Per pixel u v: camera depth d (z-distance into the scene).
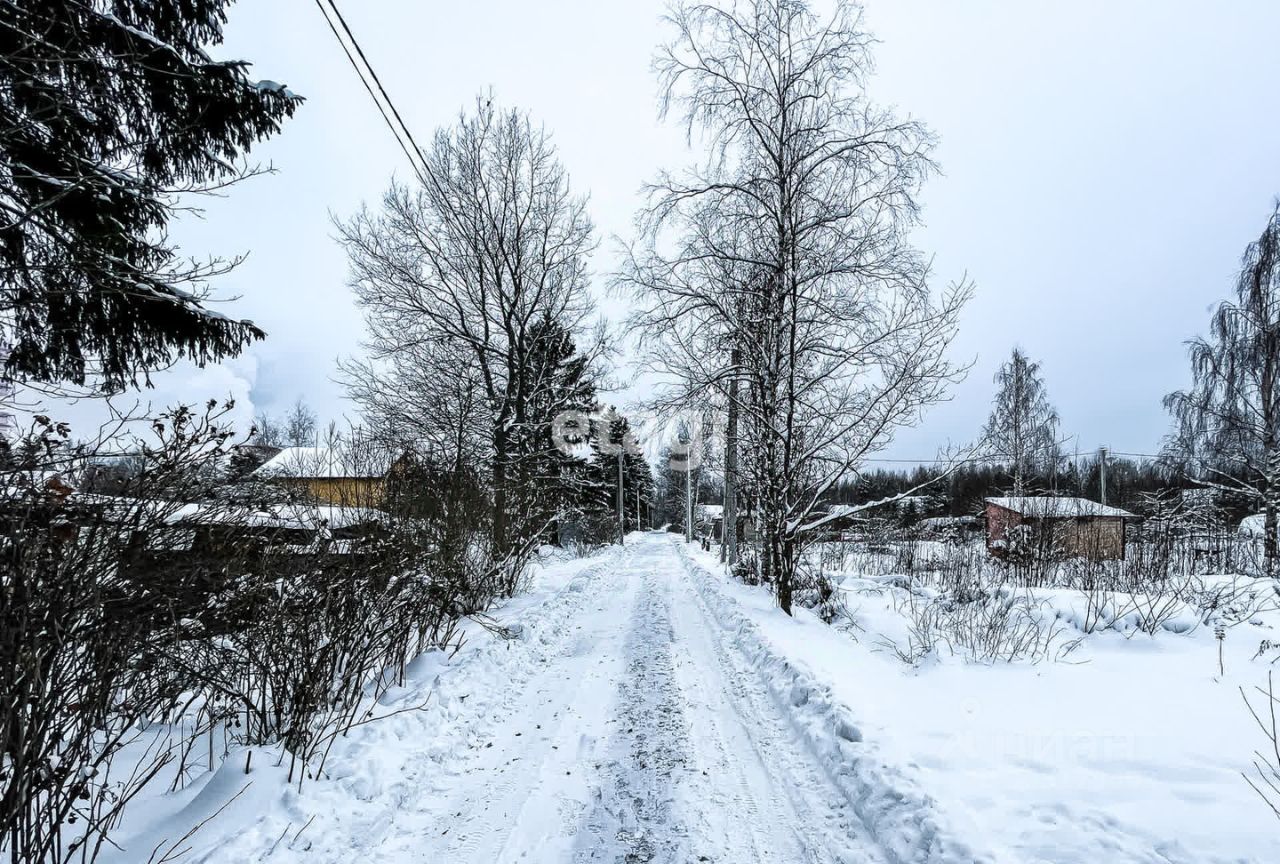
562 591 11.16
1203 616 6.17
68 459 2.45
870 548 16.86
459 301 17.58
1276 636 5.68
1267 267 14.81
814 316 9.22
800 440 9.27
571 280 19.22
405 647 5.02
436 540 6.97
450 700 4.64
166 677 2.98
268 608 3.53
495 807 3.31
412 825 3.11
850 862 2.74
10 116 4.99
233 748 3.40
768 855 2.85
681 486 51.84
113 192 5.91
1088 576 9.04
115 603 2.41
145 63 5.93
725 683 5.62
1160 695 4.46
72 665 2.32
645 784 3.58
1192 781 3.12
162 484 2.70
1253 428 14.86
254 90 6.70
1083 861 2.44
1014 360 24.00
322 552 4.09
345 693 4.19
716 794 3.44
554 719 4.69
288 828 2.77
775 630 7.11
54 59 4.61
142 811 2.81
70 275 5.77
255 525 3.60
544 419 20.16
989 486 27.67
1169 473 17.56
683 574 16.20
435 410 17.06
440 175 16.98
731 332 9.58
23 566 2.08
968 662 5.48
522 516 10.30
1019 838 2.63
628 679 5.77
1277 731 3.74
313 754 3.43
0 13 4.57
